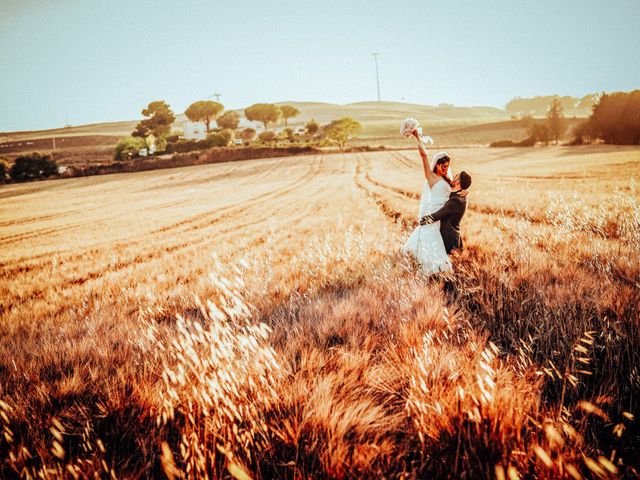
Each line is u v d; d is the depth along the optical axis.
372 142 125.88
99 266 9.46
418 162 65.00
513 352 2.67
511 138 116.31
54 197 52.91
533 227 7.20
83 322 4.11
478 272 4.31
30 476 1.62
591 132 76.19
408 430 1.82
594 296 3.09
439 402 1.76
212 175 65.25
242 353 2.02
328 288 4.52
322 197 26.72
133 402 2.13
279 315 3.61
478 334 2.84
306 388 2.01
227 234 13.67
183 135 136.25
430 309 3.11
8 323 4.57
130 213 28.06
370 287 4.25
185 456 1.47
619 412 1.88
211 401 1.80
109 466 1.67
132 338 3.20
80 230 20.64
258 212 21.42
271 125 181.00
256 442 1.66
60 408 2.20
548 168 36.56
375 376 2.23
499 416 1.57
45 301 6.00
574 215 6.89
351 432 1.74
